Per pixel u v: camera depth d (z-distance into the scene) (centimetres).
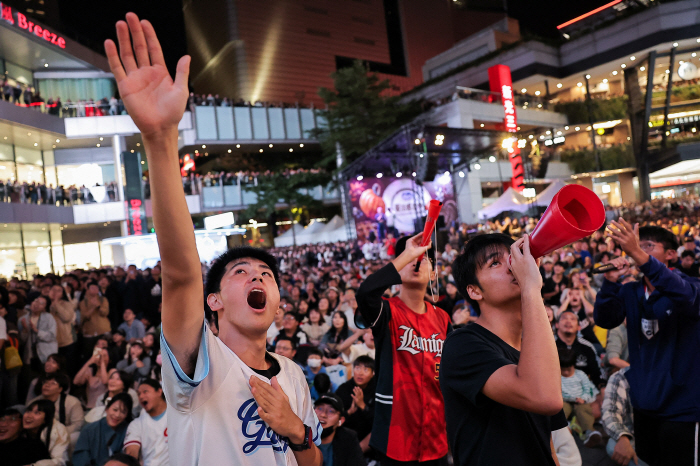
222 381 130
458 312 536
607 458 392
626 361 465
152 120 108
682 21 2722
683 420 234
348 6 4566
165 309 119
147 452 380
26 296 902
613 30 2931
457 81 3212
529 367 118
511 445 134
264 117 2928
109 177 2670
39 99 2266
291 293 912
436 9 5188
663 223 1683
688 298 228
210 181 2673
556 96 3509
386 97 2748
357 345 561
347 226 2327
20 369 556
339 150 2741
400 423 255
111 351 615
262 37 4034
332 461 334
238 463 125
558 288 723
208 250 1881
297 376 158
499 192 2856
